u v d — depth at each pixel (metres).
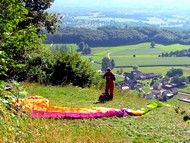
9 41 11.09
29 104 12.68
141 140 10.88
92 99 19.45
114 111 14.05
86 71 27.69
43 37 12.16
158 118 14.56
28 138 7.14
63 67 27.16
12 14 11.97
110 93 19.45
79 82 27.47
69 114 12.75
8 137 6.67
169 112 16.11
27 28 12.03
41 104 13.38
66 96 19.52
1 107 6.88
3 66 10.22
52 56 27.89
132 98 21.86
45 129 8.05
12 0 11.99
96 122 12.63
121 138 10.70
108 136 10.52
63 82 26.14
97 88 26.67
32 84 22.69
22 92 7.89
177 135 12.05
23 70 25.47
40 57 27.16
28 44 11.66
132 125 12.88
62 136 8.91
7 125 6.88
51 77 26.78
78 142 8.96
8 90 8.05
